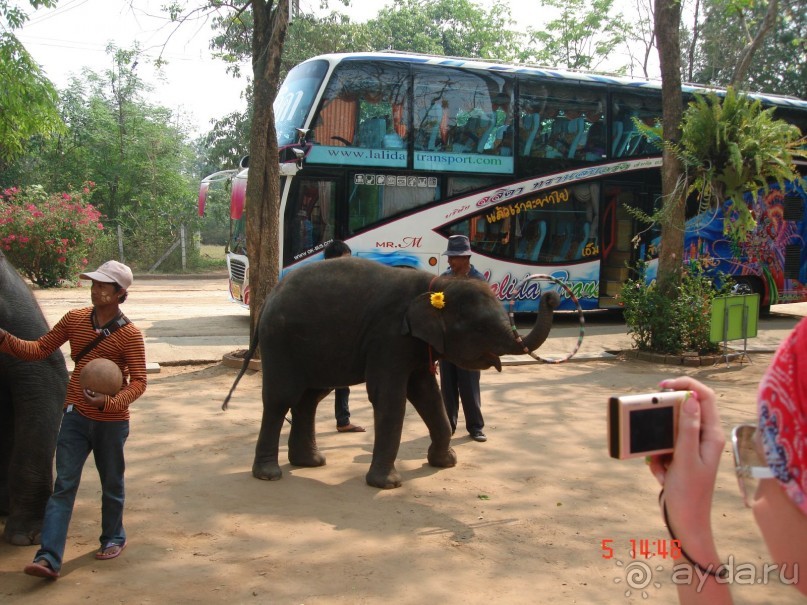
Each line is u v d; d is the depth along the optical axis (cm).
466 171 1400
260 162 930
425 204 1376
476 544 445
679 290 1151
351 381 571
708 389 166
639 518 492
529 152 1449
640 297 1161
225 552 427
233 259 1477
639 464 609
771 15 1510
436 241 1384
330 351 557
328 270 571
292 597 374
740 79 1534
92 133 2866
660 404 160
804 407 134
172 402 787
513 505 512
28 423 428
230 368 954
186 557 420
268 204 940
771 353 1207
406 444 665
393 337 545
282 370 558
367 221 1341
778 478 135
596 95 1502
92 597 371
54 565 377
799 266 1681
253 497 518
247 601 369
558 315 1719
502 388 909
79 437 402
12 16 1695
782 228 1656
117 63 2961
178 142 3128
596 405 819
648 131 1202
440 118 1381
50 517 384
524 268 1458
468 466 600
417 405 590
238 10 977
